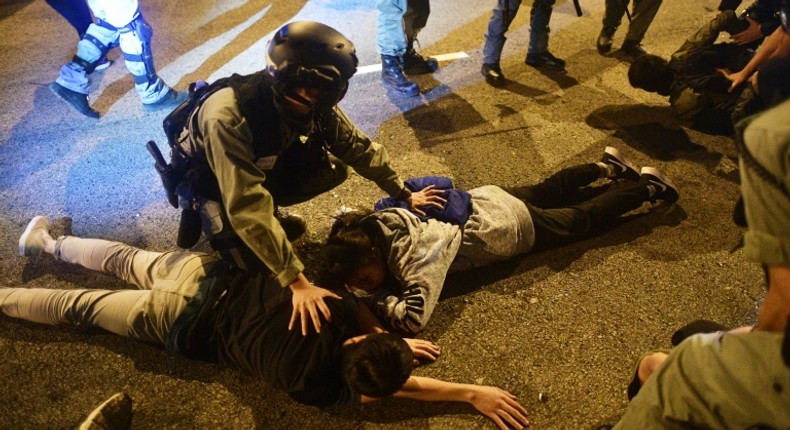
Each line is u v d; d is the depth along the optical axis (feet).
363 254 7.24
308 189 8.03
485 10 15.92
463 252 8.10
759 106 10.07
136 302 7.37
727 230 9.27
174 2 16.20
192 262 7.52
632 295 8.30
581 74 13.24
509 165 10.69
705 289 8.38
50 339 7.89
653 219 9.48
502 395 6.93
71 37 14.64
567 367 7.45
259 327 6.68
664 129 11.51
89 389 7.36
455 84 12.91
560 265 8.72
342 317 6.98
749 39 10.63
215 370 7.52
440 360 7.57
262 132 6.38
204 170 6.98
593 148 11.06
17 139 11.36
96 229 9.55
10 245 9.27
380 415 7.02
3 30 14.89
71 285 8.64
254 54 13.93
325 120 7.25
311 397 6.43
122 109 12.17
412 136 11.41
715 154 10.83
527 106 12.21
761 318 3.71
